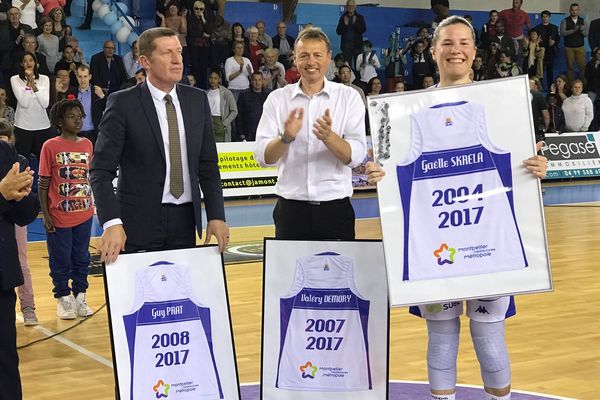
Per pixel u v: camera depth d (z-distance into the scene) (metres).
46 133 11.70
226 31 14.73
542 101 15.88
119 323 3.44
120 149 3.64
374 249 3.61
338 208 3.83
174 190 3.69
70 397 4.26
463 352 4.90
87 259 6.06
